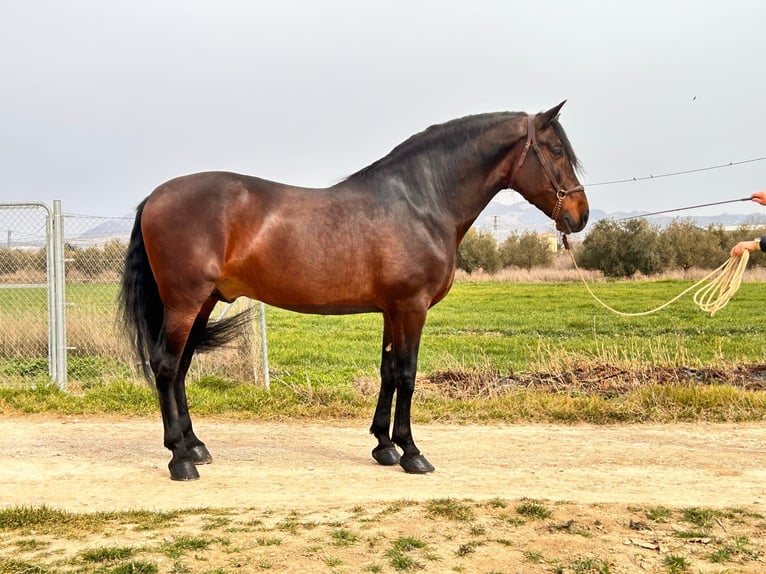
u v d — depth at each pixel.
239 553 3.96
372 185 5.86
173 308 5.53
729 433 7.42
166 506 4.95
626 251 39.25
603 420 8.02
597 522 4.41
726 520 4.51
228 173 5.73
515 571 3.77
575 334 17.45
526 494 5.23
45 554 3.98
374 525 4.41
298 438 7.27
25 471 5.90
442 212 5.98
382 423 6.23
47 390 8.96
